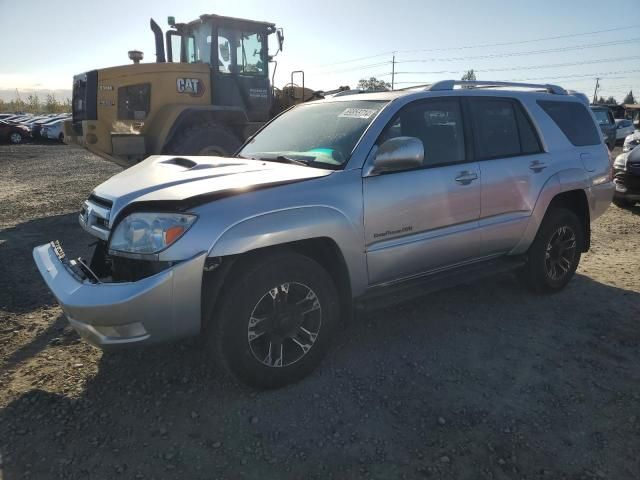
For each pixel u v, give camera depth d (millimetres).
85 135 8430
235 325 2928
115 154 8602
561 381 3285
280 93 10891
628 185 8469
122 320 2668
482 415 2924
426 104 3836
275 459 2566
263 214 2914
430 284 3818
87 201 3545
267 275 2975
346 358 3566
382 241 3465
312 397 3090
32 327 4016
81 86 8867
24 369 3391
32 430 2771
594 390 3182
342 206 3215
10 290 4789
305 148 3742
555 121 4719
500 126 4301
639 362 3531
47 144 27234
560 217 4637
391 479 2439
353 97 4152
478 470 2502
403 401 3057
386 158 3279
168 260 2721
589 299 4672
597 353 3654
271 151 3977
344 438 2725
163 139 8664
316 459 2568
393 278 3629
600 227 7551
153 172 3430
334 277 3434
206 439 2711
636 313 4352
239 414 2920
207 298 2900
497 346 3754
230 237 2793
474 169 3949
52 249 3436
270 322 3076
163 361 3496
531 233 4410
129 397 3088
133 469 2490
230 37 9367
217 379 3279
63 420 2861
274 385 3143
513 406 3014
